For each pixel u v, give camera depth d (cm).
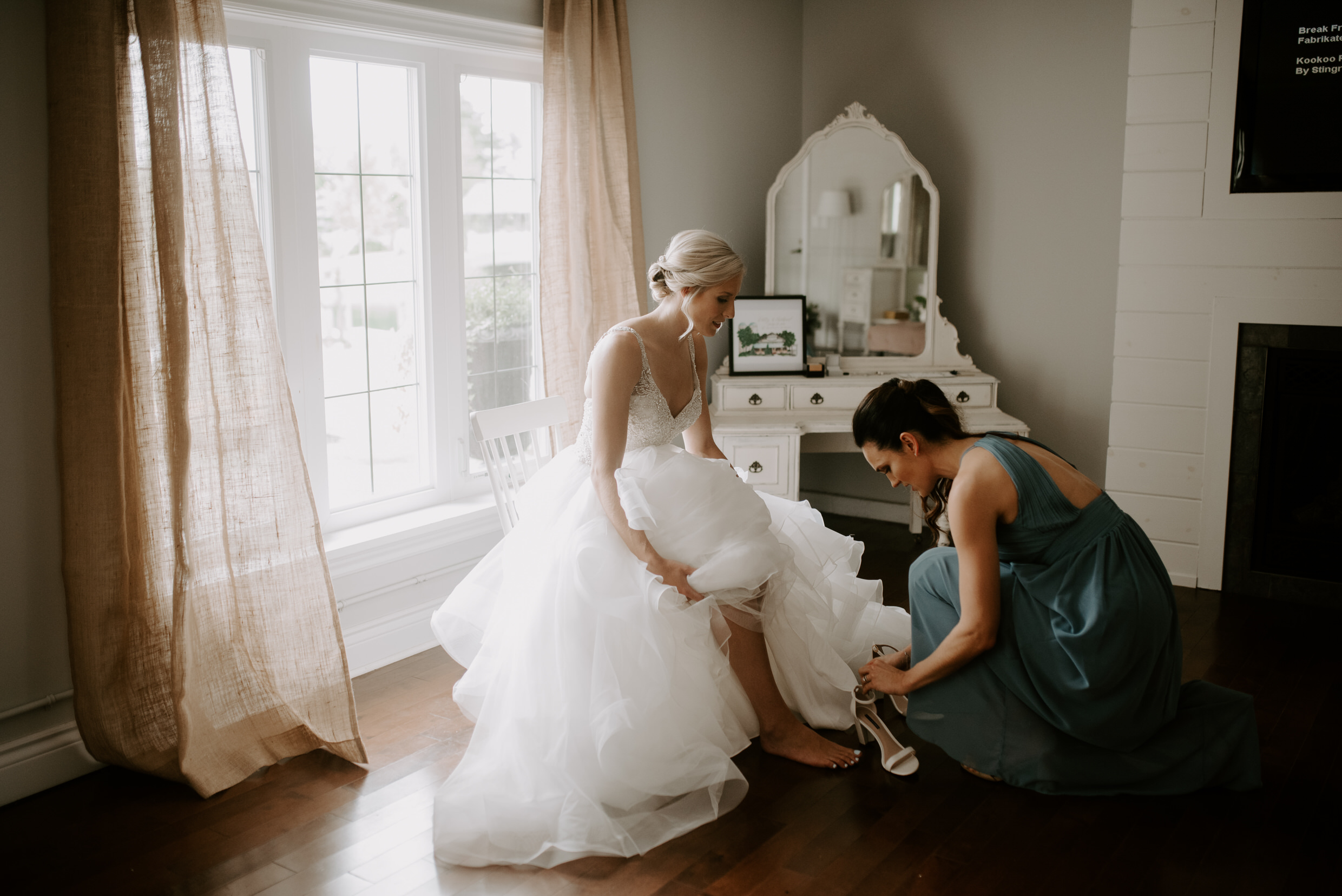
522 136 360
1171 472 379
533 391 379
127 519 239
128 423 236
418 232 329
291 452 254
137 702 243
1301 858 208
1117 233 404
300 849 216
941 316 420
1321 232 343
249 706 254
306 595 257
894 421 235
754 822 222
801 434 385
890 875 203
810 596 259
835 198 421
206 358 241
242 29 273
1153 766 230
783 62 458
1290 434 358
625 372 244
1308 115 338
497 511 341
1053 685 224
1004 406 441
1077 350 420
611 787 224
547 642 237
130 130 229
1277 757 251
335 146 302
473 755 238
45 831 224
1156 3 353
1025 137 418
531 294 373
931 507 254
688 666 236
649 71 388
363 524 321
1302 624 343
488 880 204
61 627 244
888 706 281
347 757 252
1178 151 358
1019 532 224
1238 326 359
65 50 222
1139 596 219
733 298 254
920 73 438
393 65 314
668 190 405
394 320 327
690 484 246
